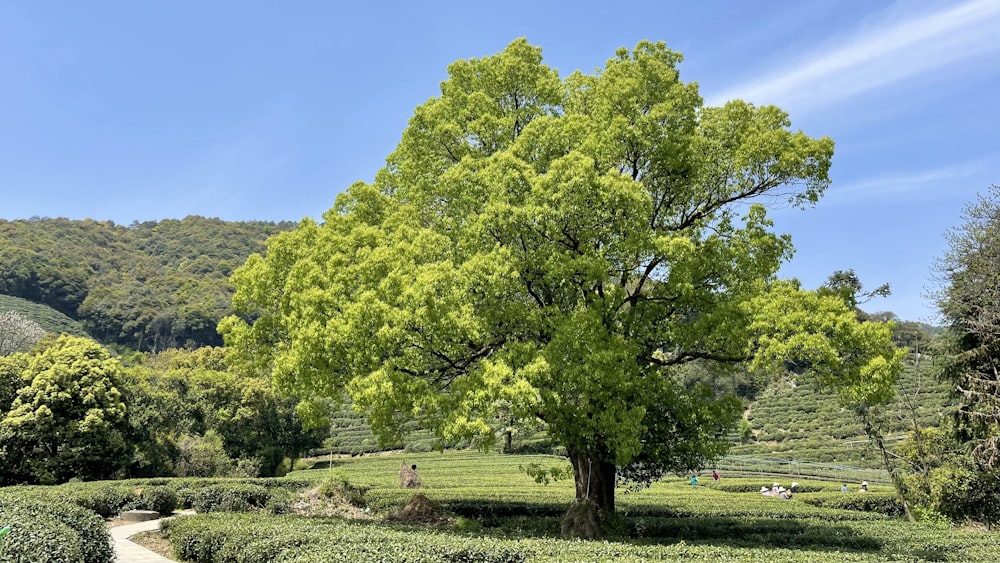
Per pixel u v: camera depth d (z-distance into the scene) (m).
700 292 14.06
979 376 20.36
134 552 13.45
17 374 29.75
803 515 19.86
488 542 9.95
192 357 54.81
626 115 13.51
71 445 28.97
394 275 11.93
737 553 9.88
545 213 11.68
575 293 13.35
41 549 7.86
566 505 19.95
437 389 13.25
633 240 12.21
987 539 14.85
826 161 13.66
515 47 15.71
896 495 25.12
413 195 14.85
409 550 9.18
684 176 14.05
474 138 15.06
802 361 12.34
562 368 11.59
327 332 11.83
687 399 14.22
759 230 14.27
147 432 33.44
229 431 43.25
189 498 22.34
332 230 14.36
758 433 67.56
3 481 27.38
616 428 11.58
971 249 21.34
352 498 21.44
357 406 11.78
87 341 32.41
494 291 11.86
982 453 19.48
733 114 14.65
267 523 12.20
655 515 18.97
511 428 13.95
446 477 35.72
